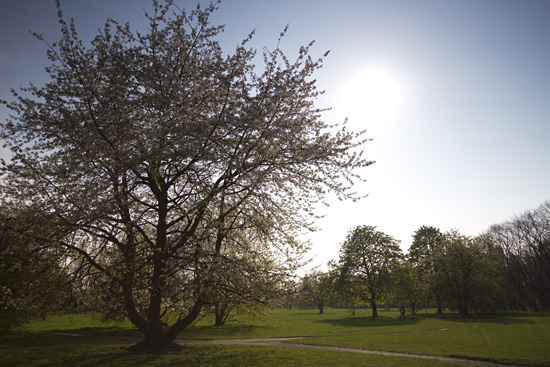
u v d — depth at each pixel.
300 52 15.91
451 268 52.84
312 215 17.00
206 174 15.92
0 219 13.38
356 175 16.17
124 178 14.49
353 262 51.12
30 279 14.29
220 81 15.49
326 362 14.37
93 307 14.59
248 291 15.41
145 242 16.48
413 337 26.14
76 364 13.41
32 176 14.13
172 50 15.98
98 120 14.67
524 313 57.50
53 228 13.73
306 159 15.23
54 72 14.74
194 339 27.08
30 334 28.50
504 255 68.12
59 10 13.51
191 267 15.30
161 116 14.37
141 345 16.50
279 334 30.42
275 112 15.70
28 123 14.48
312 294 17.34
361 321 46.09
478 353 17.67
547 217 63.00
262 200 16.45
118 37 15.52
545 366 14.69
